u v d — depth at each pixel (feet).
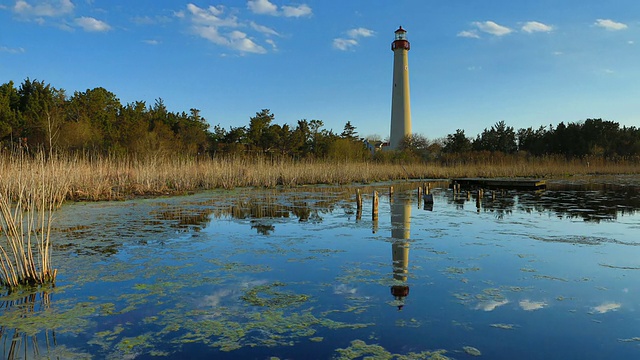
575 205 51.70
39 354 13.55
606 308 17.31
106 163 65.98
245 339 14.62
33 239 29.89
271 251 27.02
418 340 14.47
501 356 13.37
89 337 14.76
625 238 30.96
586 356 13.34
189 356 13.39
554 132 174.70
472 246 28.40
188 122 138.00
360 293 19.19
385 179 102.06
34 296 18.76
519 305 17.67
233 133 130.00
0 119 97.71
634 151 156.04
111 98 143.13
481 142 187.11
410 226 36.19
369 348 13.89
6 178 39.73
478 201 50.11
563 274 21.98
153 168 65.77
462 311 17.02
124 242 29.30
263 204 50.85
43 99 115.34
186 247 28.02
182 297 18.69
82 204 47.93
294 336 14.82
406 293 19.16
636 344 14.14
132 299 18.43
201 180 71.15
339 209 46.83
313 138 138.51
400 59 180.55
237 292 19.36
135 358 13.29
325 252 26.73
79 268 22.97
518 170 116.57
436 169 113.19
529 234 32.55
